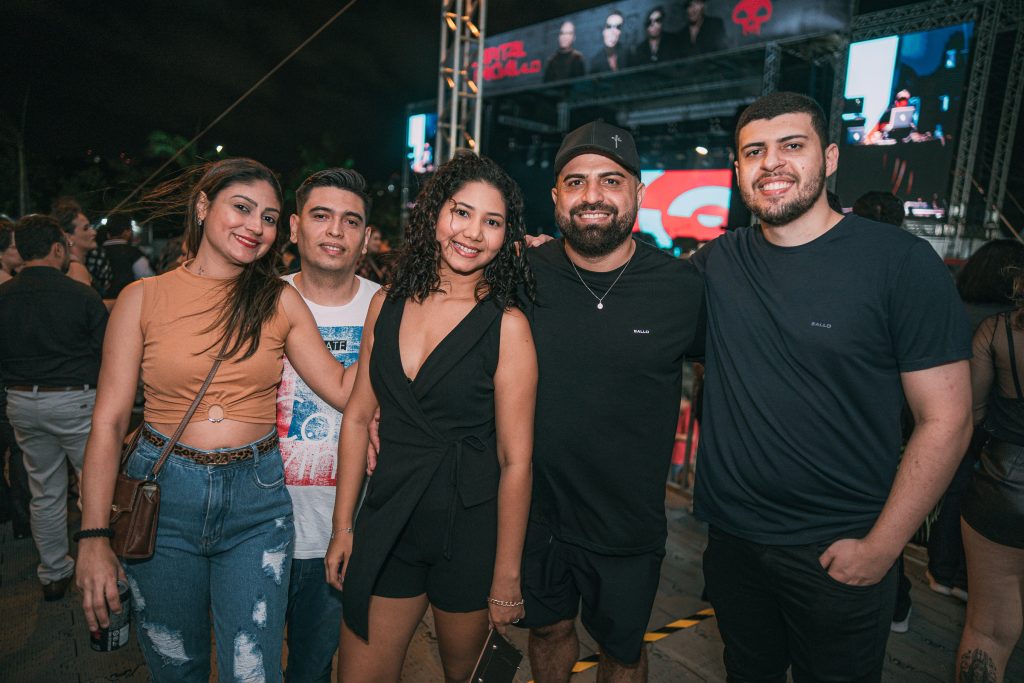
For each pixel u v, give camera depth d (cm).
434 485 152
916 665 252
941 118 911
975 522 185
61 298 264
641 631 181
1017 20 856
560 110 1912
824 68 1124
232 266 158
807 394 150
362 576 152
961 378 140
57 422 269
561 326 170
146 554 141
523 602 174
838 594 150
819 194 152
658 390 170
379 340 157
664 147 1827
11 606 279
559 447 171
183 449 148
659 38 1222
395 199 2434
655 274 169
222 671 153
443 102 848
